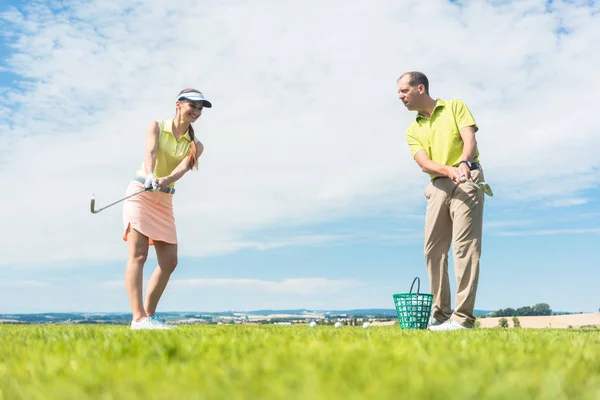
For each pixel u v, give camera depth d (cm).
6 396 157
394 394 140
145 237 526
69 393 153
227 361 208
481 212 581
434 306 625
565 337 359
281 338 294
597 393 148
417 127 628
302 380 158
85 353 236
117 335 333
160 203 529
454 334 377
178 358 227
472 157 581
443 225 607
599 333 433
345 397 139
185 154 552
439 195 597
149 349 242
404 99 617
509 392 141
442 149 604
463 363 193
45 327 550
